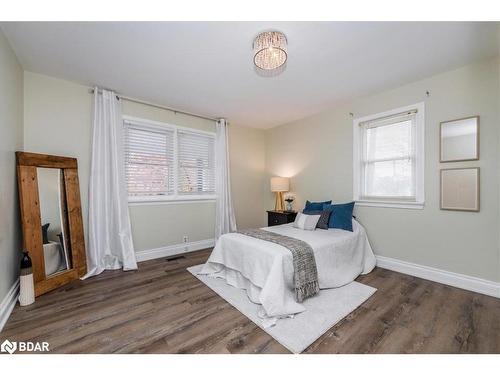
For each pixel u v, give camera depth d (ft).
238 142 14.80
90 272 8.93
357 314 6.22
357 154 10.70
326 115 12.12
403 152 9.41
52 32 6.07
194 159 12.94
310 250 7.25
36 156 7.61
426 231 8.63
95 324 5.75
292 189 14.07
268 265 6.65
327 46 6.65
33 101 8.24
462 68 7.79
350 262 8.77
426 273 8.59
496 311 6.30
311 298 7.06
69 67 7.91
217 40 6.42
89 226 9.18
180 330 5.53
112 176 9.75
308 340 5.14
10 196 6.72
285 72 8.20
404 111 9.17
